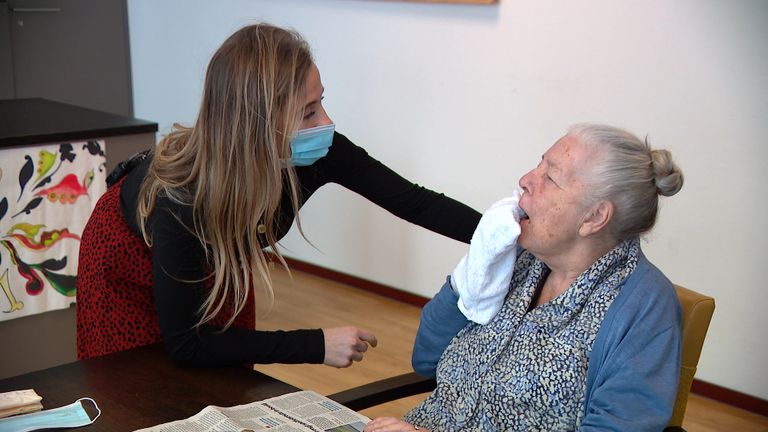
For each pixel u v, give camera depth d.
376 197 1.86
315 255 4.50
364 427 1.36
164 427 1.31
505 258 1.46
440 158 3.84
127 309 1.78
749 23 2.81
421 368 1.66
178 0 4.90
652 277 1.38
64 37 5.04
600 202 1.35
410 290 4.08
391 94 3.97
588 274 1.39
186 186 1.47
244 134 1.41
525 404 1.40
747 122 2.88
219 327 1.61
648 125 3.12
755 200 2.91
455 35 3.65
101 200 1.82
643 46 3.08
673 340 1.33
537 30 3.37
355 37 4.05
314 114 1.53
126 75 5.36
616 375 1.30
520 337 1.44
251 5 4.51
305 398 1.45
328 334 1.61
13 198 2.58
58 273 2.74
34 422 1.33
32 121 2.82
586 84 3.27
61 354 2.85
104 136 2.73
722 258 3.03
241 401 1.43
